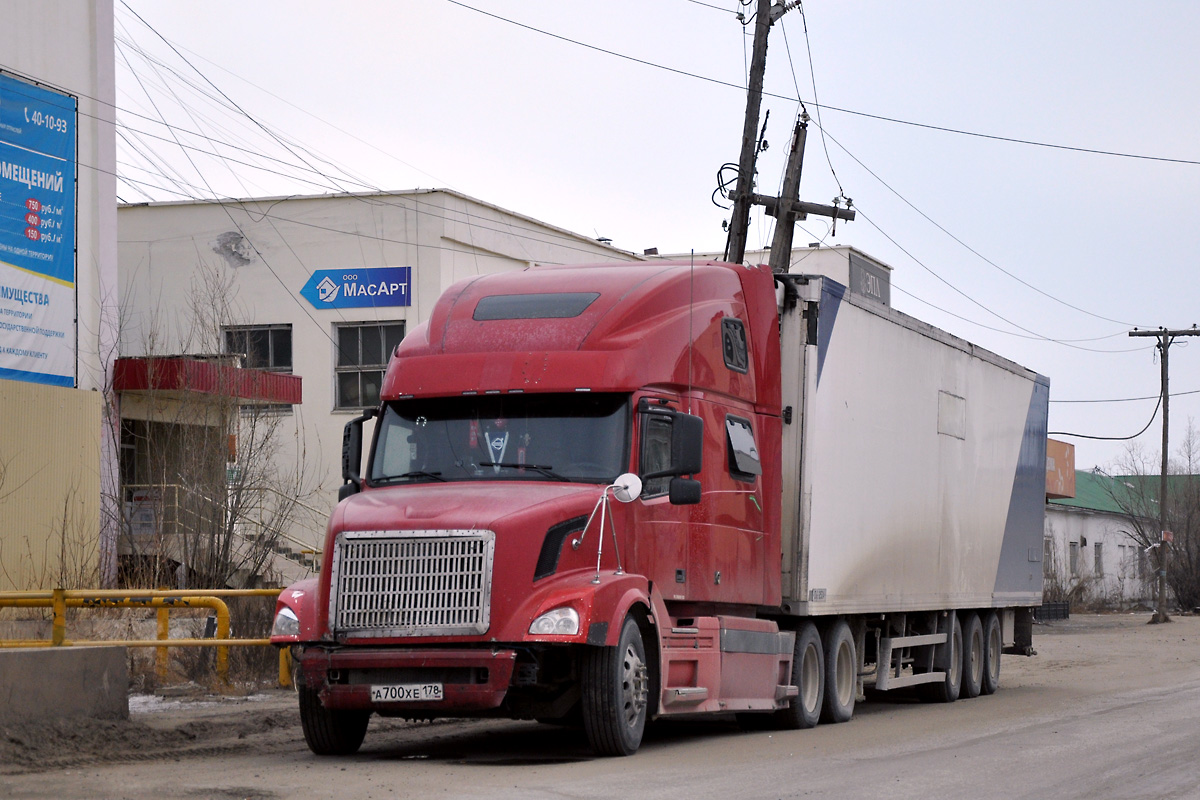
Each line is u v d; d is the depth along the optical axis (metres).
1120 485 85.88
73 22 27.95
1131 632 45.66
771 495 14.61
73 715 11.52
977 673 21.72
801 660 15.12
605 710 10.94
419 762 10.90
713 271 13.78
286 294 36.56
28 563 25.36
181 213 37.25
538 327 12.14
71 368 27.39
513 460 11.64
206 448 23.94
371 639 10.56
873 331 17.05
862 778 9.96
